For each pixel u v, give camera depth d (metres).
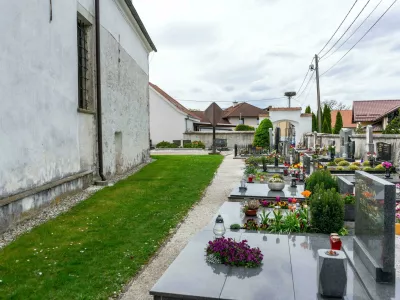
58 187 8.67
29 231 6.54
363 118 38.00
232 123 53.09
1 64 6.38
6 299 4.07
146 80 20.25
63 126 9.05
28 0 7.29
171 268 4.39
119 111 14.15
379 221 4.09
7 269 4.89
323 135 26.25
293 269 4.37
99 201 9.08
